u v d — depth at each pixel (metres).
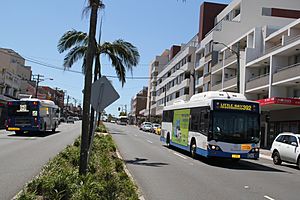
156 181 12.71
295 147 20.00
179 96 76.06
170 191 11.00
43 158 16.88
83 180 8.81
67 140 28.95
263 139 42.66
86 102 9.98
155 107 109.25
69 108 176.62
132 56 25.91
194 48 70.81
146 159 19.67
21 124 32.34
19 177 11.78
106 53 25.66
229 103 18.23
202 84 62.38
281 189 12.26
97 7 10.41
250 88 43.66
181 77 75.44
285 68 36.69
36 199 7.57
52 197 7.52
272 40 43.44
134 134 52.09
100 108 10.96
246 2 55.59
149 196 10.16
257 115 18.39
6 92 67.12
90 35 10.27
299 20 36.62
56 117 41.06
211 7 68.69
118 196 8.40
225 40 56.50
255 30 45.38
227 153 17.80
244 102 18.38
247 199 10.25
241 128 18.11
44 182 8.11
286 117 37.59
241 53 46.88
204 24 68.38
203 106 19.45
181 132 23.88
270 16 55.38
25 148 21.25
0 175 12.08
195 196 10.38
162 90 99.56
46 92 119.69
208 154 17.94
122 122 122.06
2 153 18.39
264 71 44.38
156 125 69.06
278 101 32.56
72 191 7.78
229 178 14.23
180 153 24.28
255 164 20.80
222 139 17.86
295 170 18.94
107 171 11.02
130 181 10.64
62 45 25.56
